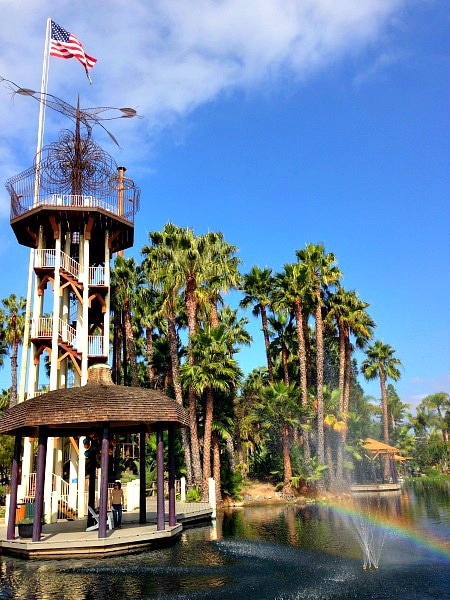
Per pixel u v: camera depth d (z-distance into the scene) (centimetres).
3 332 5159
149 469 3788
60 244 2720
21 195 2817
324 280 4038
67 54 2977
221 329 3472
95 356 2642
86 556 1494
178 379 3534
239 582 1159
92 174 2838
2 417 1791
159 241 3903
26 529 1736
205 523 2316
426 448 8738
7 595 1086
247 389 4519
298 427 3888
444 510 2761
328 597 1026
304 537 1823
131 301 4350
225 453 4084
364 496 3962
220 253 3888
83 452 2417
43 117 2983
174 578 1209
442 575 1209
